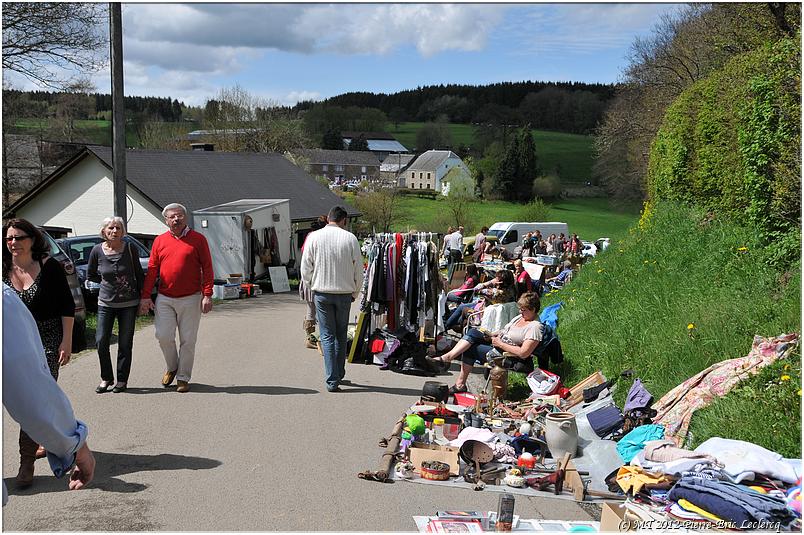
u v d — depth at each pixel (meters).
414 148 151.75
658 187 18.92
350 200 63.31
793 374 6.21
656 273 11.87
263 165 38.47
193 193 31.98
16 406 3.05
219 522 4.83
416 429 6.54
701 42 30.81
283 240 26.98
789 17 14.27
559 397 7.78
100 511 4.95
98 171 32.19
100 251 8.20
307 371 9.82
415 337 10.27
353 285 8.73
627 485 5.23
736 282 9.62
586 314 11.33
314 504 5.21
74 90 23.86
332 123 146.62
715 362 7.41
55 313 5.80
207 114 71.62
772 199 10.64
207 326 14.52
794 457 5.34
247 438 6.68
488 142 121.44
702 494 4.70
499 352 8.41
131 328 8.30
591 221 76.38
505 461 6.19
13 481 5.45
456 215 62.94
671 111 18.73
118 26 15.86
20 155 39.84
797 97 10.13
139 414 7.37
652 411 6.80
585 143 116.56
